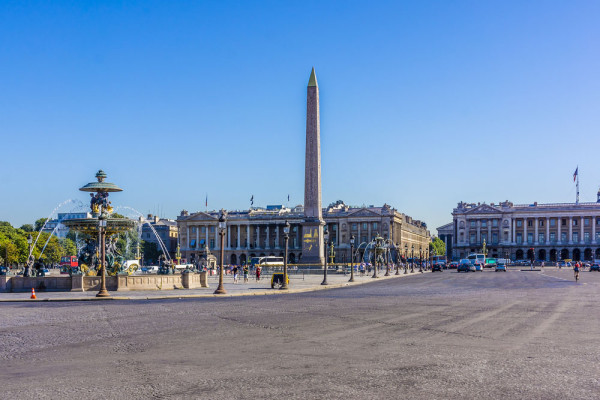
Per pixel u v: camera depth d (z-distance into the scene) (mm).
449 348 16062
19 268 137875
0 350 16234
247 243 195625
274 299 37062
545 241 198000
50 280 44156
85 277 44562
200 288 49531
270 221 194250
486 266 141500
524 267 159625
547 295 39750
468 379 12117
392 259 180625
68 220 48719
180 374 12695
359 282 65500
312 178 82312
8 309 29875
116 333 19547
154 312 27391
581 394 10883
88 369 13375
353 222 186375
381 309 28594
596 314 25812
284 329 20297
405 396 10711
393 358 14523
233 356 14852
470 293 42625
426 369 13156
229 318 24266
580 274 93812
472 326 21125
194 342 17266
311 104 77062
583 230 195250
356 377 12320
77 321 23500
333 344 16766
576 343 17000
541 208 198750
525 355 14961
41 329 20875
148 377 12414
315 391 11094
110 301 35875
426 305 31156
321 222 83562
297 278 75562
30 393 11141
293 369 13180
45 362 14352
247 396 10742
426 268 139875
